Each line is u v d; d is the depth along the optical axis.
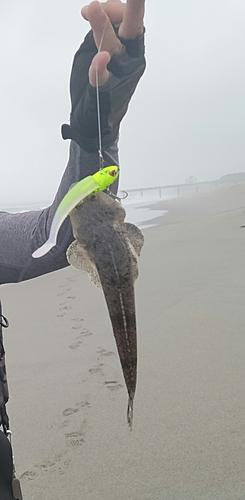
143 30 1.18
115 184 1.45
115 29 1.21
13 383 3.35
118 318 1.25
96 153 1.36
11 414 2.93
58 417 2.86
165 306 4.57
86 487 2.22
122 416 2.78
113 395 3.06
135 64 1.19
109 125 1.27
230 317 4.02
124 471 2.29
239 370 3.07
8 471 1.52
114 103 1.22
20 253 1.67
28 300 5.81
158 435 2.52
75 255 1.32
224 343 3.50
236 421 2.53
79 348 3.91
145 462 2.33
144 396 2.90
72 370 3.49
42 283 6.77
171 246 8.44
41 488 2.24
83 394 3.11
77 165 1.39
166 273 6.06
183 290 5.08
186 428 2.54
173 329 3.91
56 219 1.06
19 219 1.74
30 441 2.64
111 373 3.38
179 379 3.06
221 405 2.70
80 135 1.29
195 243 8.43
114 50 1.16
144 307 4.61
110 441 2.54
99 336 4.15
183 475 2.20
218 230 9.90
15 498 1.50
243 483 2.07
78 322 4.64
